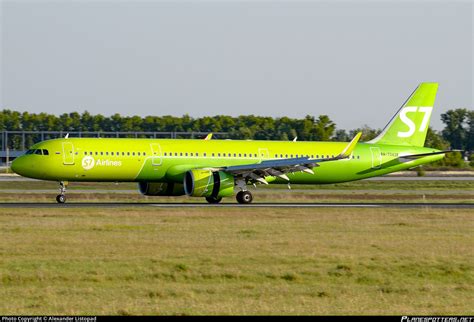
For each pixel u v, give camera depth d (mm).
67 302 76375
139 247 111375
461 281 91062
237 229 135375
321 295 81312
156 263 97500
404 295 82250
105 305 75125
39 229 131375
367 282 89375
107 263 97312
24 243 114312
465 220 156750
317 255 105688
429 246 116688
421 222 151875
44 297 78500
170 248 110750
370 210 179750
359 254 107812
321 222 149625
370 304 77500
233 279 89250
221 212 168375
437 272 94875
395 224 147500
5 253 104938
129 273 90938
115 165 198250
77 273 90812
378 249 112938
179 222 145750
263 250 109688
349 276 92250
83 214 158875
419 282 89812
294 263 99625
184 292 81062
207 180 196250
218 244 115375
